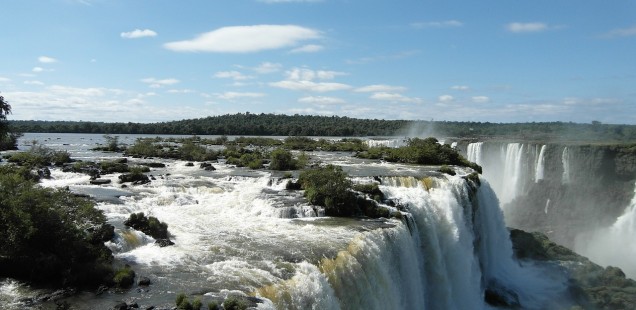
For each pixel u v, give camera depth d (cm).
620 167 7288
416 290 3597
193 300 2123
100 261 2484
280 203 4041
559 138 11619
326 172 4366
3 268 2341
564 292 4988
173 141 13362
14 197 2464
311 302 2406
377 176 5225
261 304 2112
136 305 2091
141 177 4944
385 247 3281
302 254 2794
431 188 4841
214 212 3897
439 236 4444
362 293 2819
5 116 4222
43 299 2144
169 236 3131
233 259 2706
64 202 2748
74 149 9644
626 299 4700
